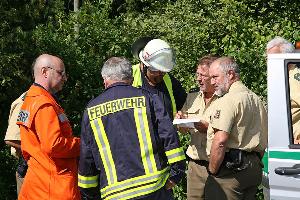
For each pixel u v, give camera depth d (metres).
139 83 5.62
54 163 4.76
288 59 4.41
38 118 4.67
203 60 5.42
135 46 5.79
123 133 4.20
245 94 4.88
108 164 4.22
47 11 9.36
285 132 4.37
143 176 4.16
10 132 5.77
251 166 4.88
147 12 10.31
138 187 4.15
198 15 8.15
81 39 8.66
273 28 7.89
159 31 8.36
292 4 9.06
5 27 8.50
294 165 4.32
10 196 8.29
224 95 4.93
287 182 4.35
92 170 4.37
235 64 4.99
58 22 9.12
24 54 8.43
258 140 4.89
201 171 5.38
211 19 8.08
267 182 4.66
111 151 4.21
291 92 4.46
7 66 8.07
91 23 8.72
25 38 8.45
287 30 7.84
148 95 4.28
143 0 11.48
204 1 8.70
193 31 7.89
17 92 8.34
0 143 8.45
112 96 4.27
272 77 4.42
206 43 7.91
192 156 5.43
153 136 4.20
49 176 4.75
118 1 15.95
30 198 4.82
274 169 4.38
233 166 4.84
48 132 4.62
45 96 4.75
